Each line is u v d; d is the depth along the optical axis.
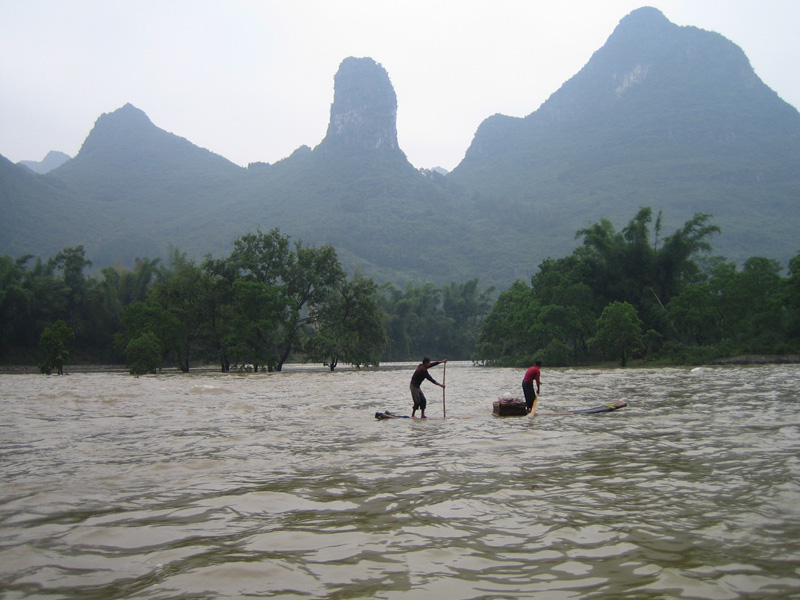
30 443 10.06
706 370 40.72
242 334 54.62
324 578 3.94
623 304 57.41
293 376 44.00
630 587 3.76
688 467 7.51
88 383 33.41
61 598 3.65
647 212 66.75
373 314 62.09
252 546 4.60
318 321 62.94
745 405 15.52
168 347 53.81
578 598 3.60
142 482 6.93
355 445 9.66
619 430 11.12
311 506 5.78
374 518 5.35
